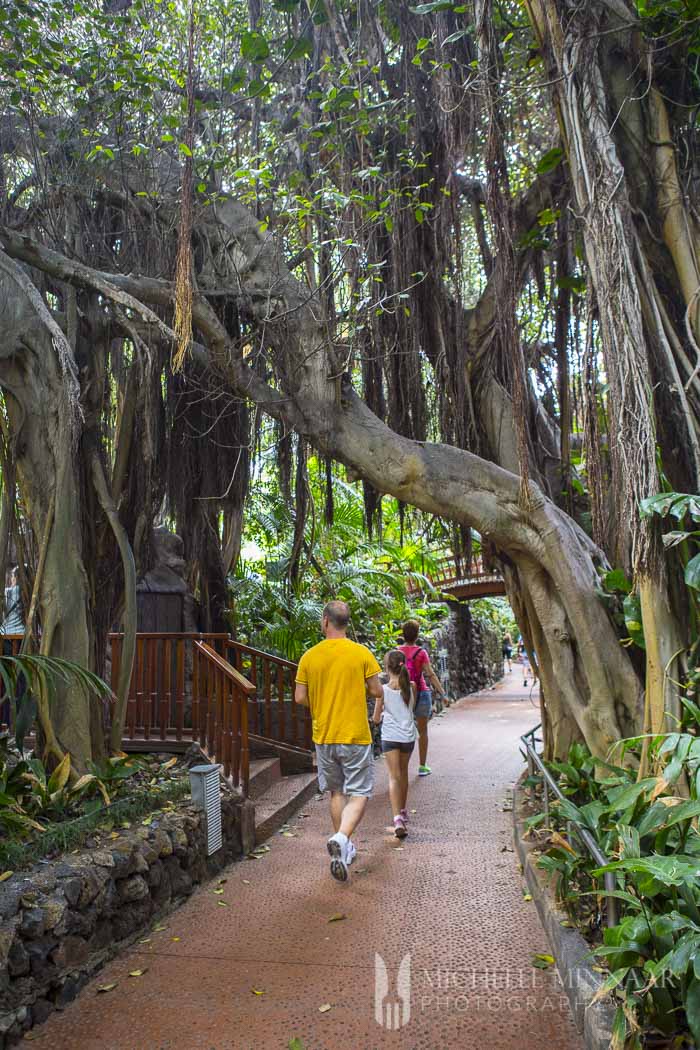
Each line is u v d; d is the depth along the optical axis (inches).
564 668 218.1
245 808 211.8
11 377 206.7
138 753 254.7
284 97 290.7
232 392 252.2
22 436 206.5
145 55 247.6
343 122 254.1
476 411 268.7
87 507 225.3
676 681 169.2
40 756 193.2
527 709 592.7
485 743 415.5
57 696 193.2
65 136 236.7
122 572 243.4
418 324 263.7
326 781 192.1
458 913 162.1
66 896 127.1
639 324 169.9
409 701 232.1
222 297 244.7
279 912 165.2
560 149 227.3
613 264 172.9
